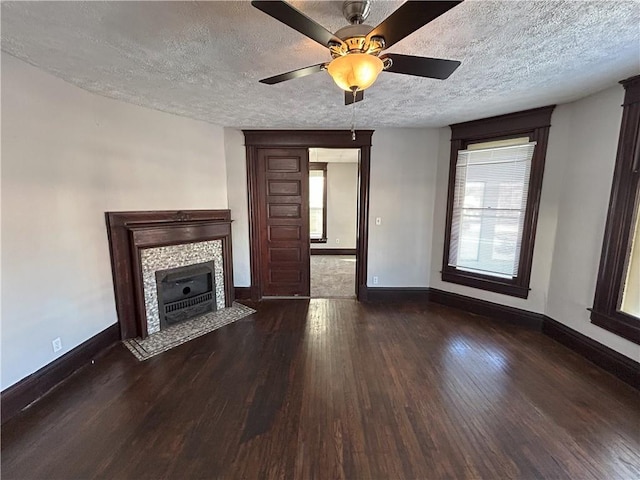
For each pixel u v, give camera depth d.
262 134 4.22
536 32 1.72
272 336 3.37
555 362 2.81
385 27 1.28
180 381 2.53
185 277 3.64
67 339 2.57
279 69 2.22
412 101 2.97
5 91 2.05
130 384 2.48
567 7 1.48
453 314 3.98
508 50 1.93
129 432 1.98
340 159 7.62
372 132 4.16
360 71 1.45
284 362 2.83
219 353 3.00
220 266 4.10
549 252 3.31
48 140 2.36
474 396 2.34
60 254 2.49
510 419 2.10
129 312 3.24
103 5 1.48
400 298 4.49
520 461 1.77
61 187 2.49
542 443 1.89
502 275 3.73
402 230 4.36
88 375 2.60
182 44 1.87
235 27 1.67
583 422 2.06
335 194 8.07
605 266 2.68
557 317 3.24
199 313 3.88
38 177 2.29
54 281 2.44
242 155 4.26
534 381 2.53
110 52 1.97
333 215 8.13
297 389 2.43
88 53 1.99
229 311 4.09
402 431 1.99
